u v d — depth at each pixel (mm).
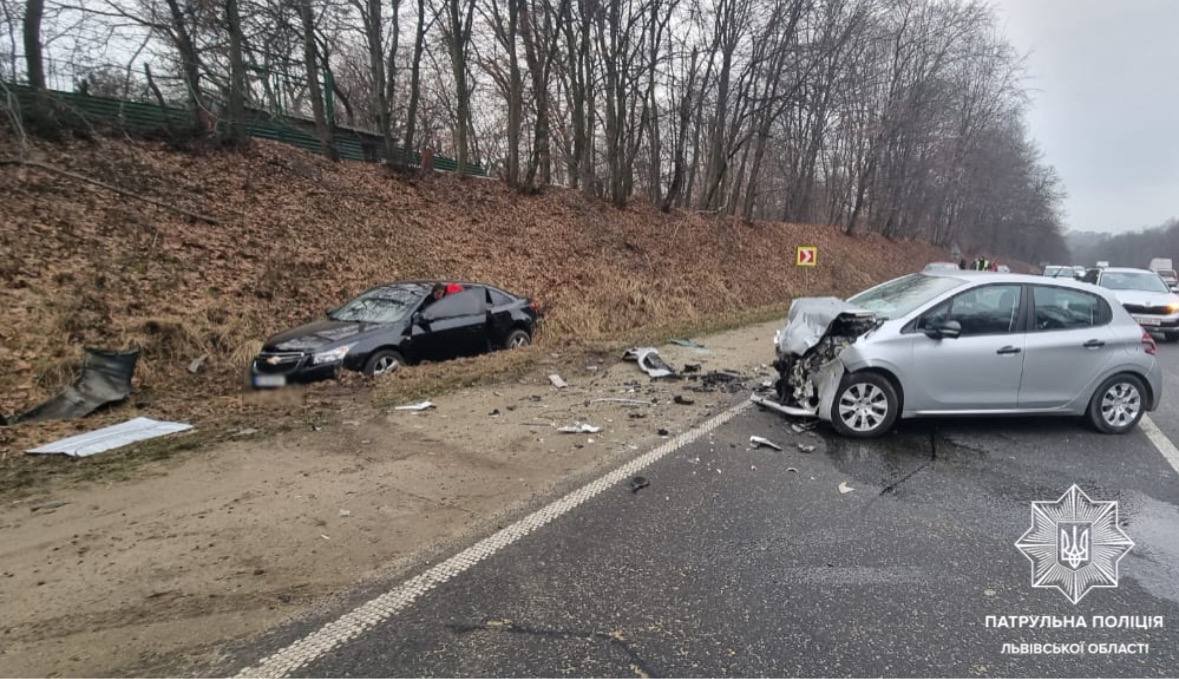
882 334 5574
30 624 2688
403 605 2918
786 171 34531
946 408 5648
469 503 4070
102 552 3307
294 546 3439
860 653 2621
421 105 23578
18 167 9438
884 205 38219
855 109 30500
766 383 7750
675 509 4035
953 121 38375
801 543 3596
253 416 5836
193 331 8141
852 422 5648
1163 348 12008
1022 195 59219
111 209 9602
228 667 2467
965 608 2969
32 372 6574
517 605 2930
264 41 14000
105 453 4816
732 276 19562
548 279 14039
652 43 19484
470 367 7789
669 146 26094
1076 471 4828
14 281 7664
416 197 14641
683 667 2512
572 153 23219
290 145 14656
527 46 17578
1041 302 5770
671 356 9508
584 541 3576
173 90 13102
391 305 8414
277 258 10453
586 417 6117
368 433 5402
